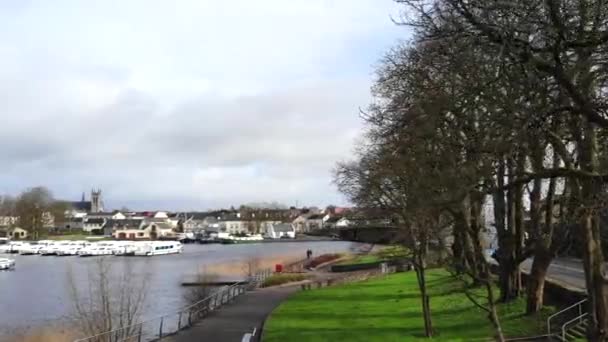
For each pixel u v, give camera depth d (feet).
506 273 131.95
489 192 68.90
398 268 273.33
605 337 80.43
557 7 50.19
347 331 127.44
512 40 52.80
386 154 122.01
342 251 516.73
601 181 59.00
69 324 170.40
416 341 112.47
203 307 168.25
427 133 86.33
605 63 54.54
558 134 69.41
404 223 128.26
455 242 149.59
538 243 116.88
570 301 116.88
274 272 306.55
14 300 229.04
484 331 114.11
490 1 52.70
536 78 56.03
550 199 113.91
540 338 103.55
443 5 70.23
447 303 149.79
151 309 190.39
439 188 88.63
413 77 95.45
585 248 81.51
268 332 131.23
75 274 342.64
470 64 62.54
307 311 160.66
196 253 583.99
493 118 59.82
